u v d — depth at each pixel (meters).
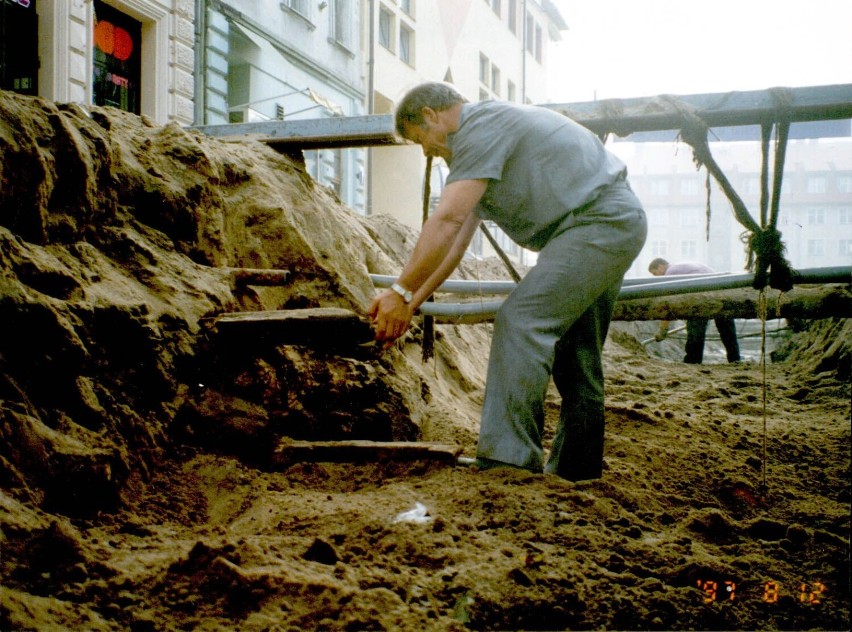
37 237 3.07
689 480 3.67
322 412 3.58
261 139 5.33
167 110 12.99
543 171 3.15
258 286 4.04
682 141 4.36
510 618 1.97
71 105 3.60
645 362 10.29
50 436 2.44
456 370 6.03
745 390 7.71
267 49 16.55
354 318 3.46
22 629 1.61
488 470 3.07
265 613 1.84
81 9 10.69
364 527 2.47
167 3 12.85
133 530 2.41
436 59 26.64
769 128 4.33
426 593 2.02
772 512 3.27
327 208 5.41
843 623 2.06
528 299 3.14
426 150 3.26
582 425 3.39
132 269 3.44
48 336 2.66
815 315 5.39
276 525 2.57
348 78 20.83
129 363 3.02
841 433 5.15
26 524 2.08
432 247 3.08
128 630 1.75
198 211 4.00
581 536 2.46
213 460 3.07
